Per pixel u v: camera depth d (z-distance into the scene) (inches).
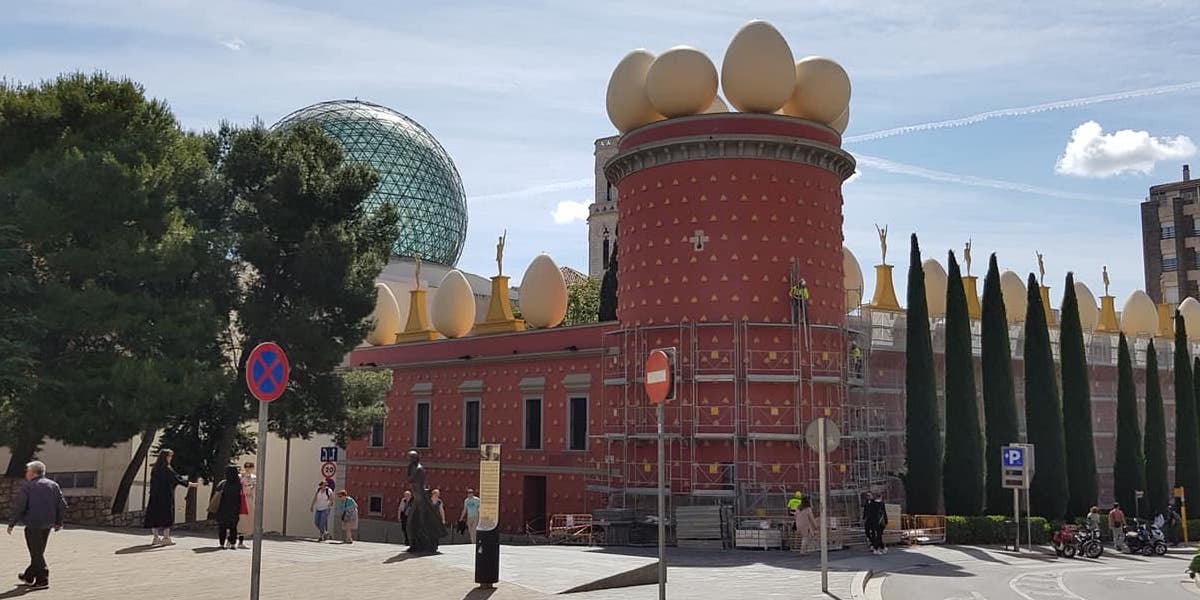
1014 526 1585.9
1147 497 2057.1
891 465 1891.0
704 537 1360.7
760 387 1478.8
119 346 1412.4
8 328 1282.0
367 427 1705.2
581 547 1337.4
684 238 1520.7
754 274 1498.5
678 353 1502.2
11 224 1318.9
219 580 753.0
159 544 976.9
